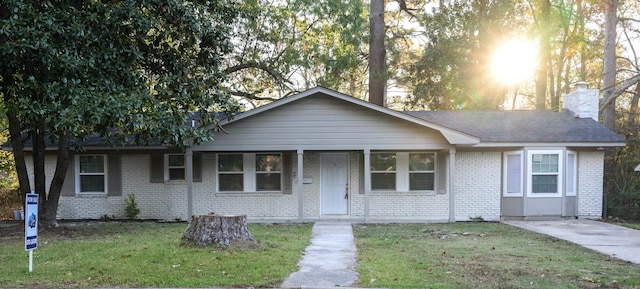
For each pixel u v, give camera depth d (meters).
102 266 7.61
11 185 21.48
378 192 16.19
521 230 13.09
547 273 7.41
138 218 16.31
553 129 16.69
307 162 16.34
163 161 16.34
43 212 13.35
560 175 16.00
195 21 12.46
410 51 27.64
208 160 16.33
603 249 9.88
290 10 21.06
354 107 15.04
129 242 10.28
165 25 12.36
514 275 7.24
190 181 15.16
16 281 6.80
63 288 6.47
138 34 12.09
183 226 14.21
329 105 15.09
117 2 11.62
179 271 7.25
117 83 11.57
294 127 15.09
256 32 21.19
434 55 23.64
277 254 8.64
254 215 16.19
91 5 11.14
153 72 13.23
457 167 16.20
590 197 16.36
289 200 16.20
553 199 16.08
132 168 16.41
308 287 6.54
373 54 24.81
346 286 6.60
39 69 10.56
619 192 17.16
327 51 22.34
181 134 12.45
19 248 9.61
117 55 11.56
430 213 16.08
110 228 13.48
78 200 16.38
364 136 15.03
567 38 29.50
